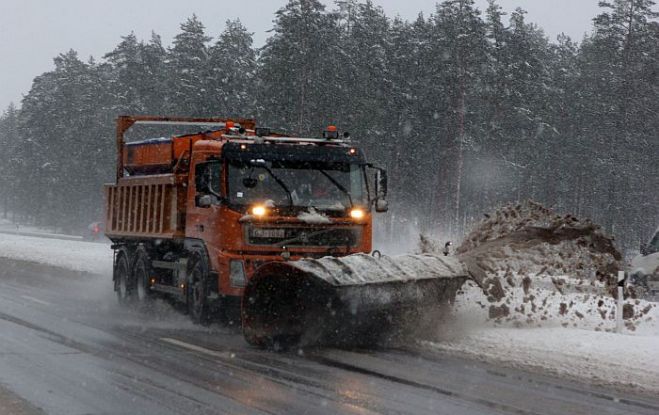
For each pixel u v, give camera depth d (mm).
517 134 93188
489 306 20672
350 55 97562
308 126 86625
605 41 88375
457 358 16672
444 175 92625
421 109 96125
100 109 132500
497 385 14023
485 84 89438
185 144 25734
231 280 20297
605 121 86812
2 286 33406
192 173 23000
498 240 21469
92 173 128750
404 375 14859
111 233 29812
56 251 53719
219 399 12828
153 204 26172
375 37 100375
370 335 18719
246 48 109438
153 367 15609
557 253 21031
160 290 25156
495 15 96188
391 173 99562
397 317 18516
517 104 92375
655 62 86688
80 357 16594
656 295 31859
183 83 100750
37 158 156750
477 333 19234
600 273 21109
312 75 86500
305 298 18281
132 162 28891
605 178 88250
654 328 21812
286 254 20328
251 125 30000
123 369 15352
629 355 16375
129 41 122188
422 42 99750
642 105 85750
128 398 12883
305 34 86438
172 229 24344
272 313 18312
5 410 11969
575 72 106562
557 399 13031
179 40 106812
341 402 12641
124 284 28344
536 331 19406
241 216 20266
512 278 20422
